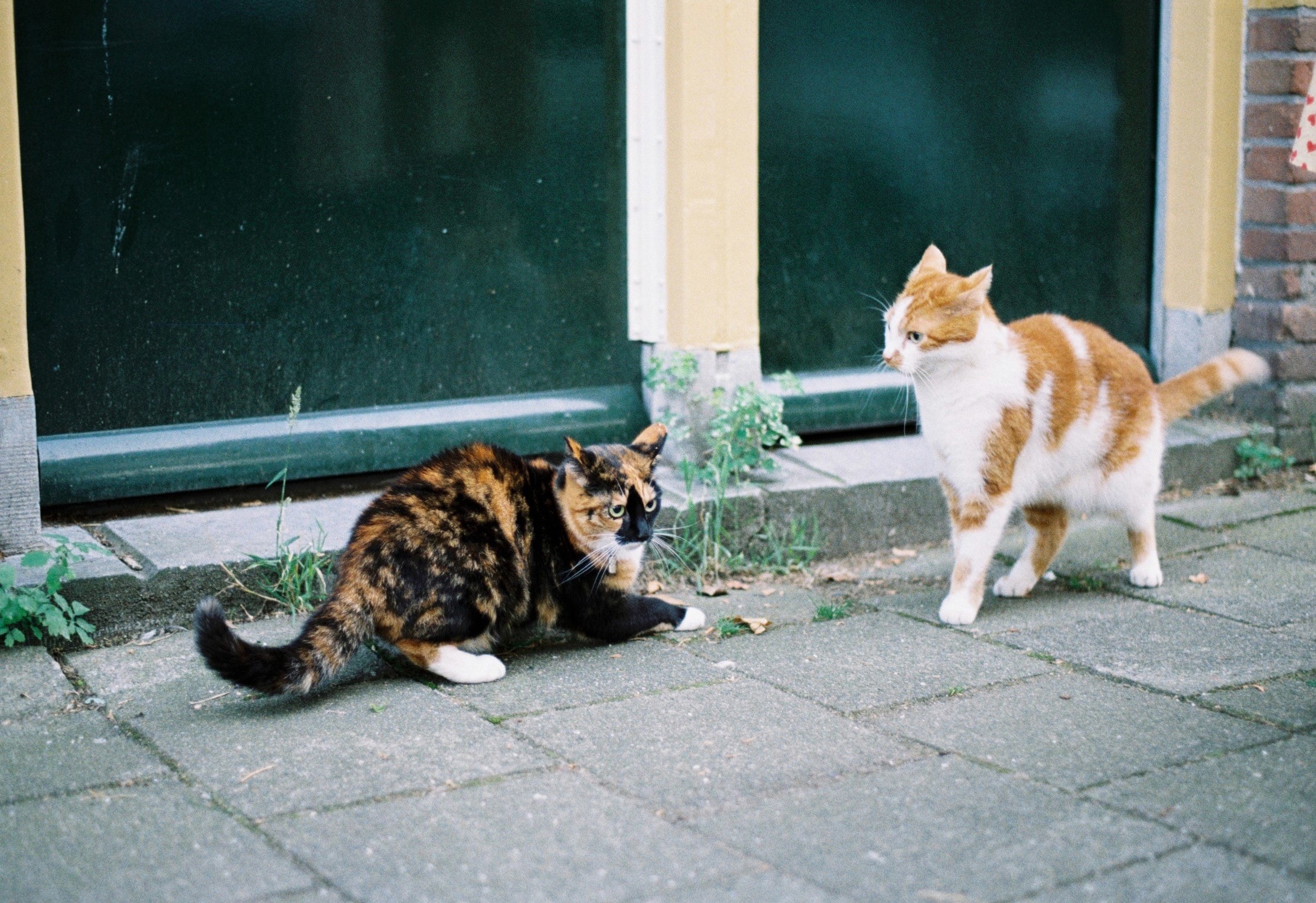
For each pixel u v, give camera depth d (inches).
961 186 105.3
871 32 101.0
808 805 65.6
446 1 91.1
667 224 96.1
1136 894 60.3
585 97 95.3
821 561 94.6
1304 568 91.9
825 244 102.1
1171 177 109.4
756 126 95.7
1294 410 109.4
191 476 88.9
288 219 89.7
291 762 68.6
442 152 92.4
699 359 96.0
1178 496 105.4
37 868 61.4
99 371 86.8
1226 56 106.8
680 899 60.1
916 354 81.8
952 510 86.0
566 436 92.5
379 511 75.6
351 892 60.3
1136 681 76.4
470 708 73.8
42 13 83.0
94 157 85.0
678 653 80.3
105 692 74.7
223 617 72.6
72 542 81.6
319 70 89.0
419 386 94.3
